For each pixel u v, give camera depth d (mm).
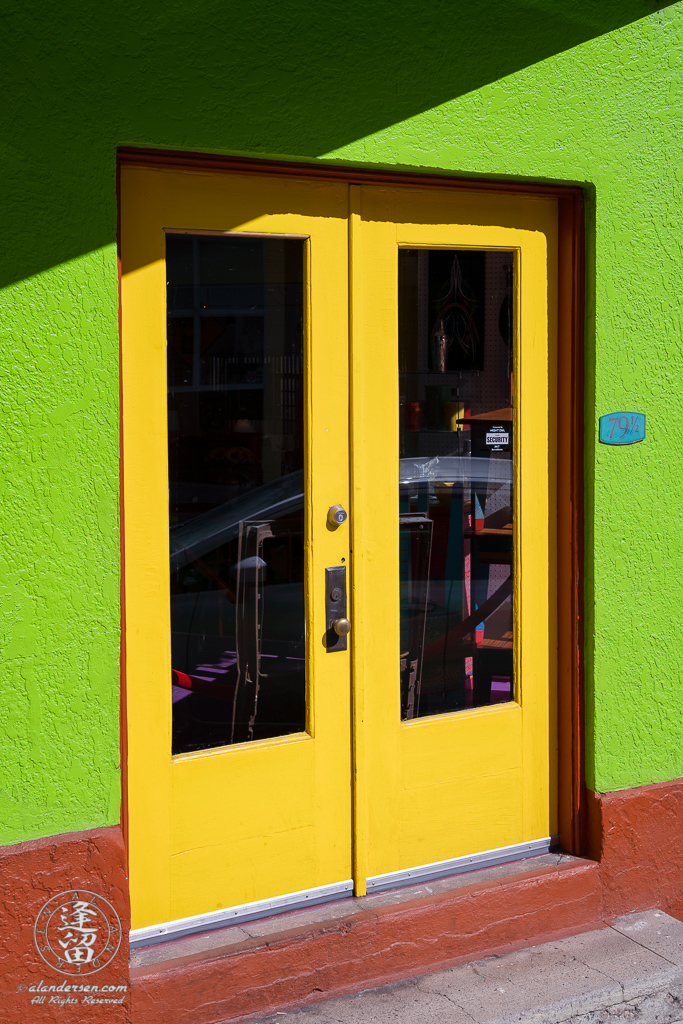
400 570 3359
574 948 3338
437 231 3305
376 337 3230
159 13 2656
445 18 3084
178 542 2959
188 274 2926
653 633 3656
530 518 3564
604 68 3379
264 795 3086
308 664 3156
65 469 2623
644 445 3590
